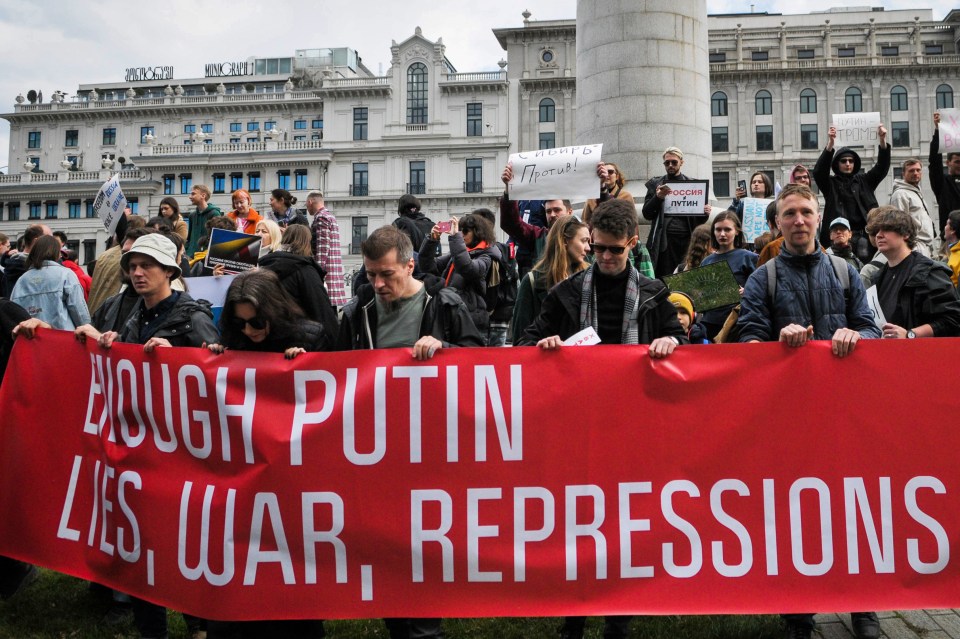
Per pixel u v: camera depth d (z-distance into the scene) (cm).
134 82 8175
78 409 424
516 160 689
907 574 358
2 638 438
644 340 398
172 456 391
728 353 370
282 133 6712
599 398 371
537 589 363
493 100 6081
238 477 379
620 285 408
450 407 372
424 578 366
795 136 5994
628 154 992
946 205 853
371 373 376
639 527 365
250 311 381
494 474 369
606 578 363
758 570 361
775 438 366
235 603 370
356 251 6175
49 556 419
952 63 5788
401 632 386
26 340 436
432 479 370
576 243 467
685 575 362
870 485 362
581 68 1056
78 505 418
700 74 1026
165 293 441
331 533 370
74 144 7175
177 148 6462
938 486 361
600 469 368
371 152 6188
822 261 422
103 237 6544
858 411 365
